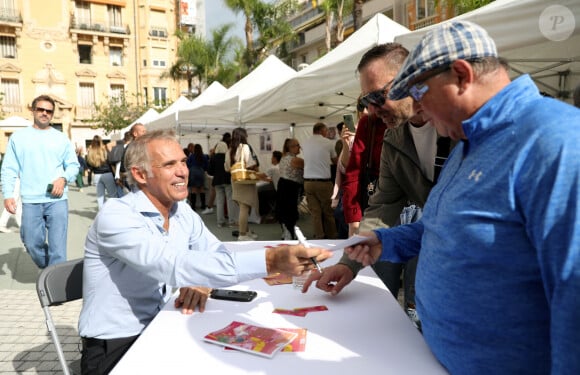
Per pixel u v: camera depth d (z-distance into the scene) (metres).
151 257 1.51
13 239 7.08
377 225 2.22
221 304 1.67
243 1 24.45
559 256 0.78
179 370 1.16
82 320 1.74
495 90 1.01
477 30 1.02
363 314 1.54
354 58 4.09
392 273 2.59
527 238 0.89
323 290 1.76
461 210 1.00
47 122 4.19
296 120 9.70
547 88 4.47
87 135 33.84
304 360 1.21
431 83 1.04
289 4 25.52
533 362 0.94
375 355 1.24
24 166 4.09
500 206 0.91
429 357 1.22
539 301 0.92
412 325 1.45
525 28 2.45
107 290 1.72
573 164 0.78
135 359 1.22
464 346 1.04
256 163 6.86
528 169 0.85
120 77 35.31
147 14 36.03
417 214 2.55
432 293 1.12
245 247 2.50
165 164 1.75
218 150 8.14
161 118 10.63
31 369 2.82
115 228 1.59
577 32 2.21
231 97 7.05
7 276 5.02
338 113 8.55
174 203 1.96
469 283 0.99
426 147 2.05
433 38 1.04
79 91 33.84
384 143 2.22
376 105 1.82
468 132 1.01
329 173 5.96
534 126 0.87
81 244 6.91
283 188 6.45
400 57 1.78
